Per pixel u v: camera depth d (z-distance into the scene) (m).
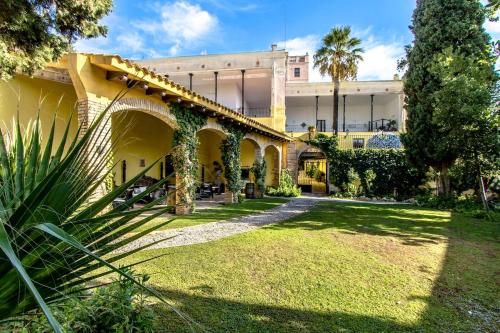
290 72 39.19
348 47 19.42
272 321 2.82
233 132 12.01
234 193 12.19
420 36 13.17
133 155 12.29
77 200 1.44
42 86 7.24
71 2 4.96
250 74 20.17
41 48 4.84
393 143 18.44
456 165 11.65
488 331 2.77
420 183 16.39
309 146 18.66
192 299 3.20
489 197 12.41
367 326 2.79
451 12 12.30
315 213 9.51
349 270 4.20
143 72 6.34
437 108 10.23
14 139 2.10
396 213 9.95
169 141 14.48
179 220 7.70
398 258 4.81
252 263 4.37
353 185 17.30
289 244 5.43
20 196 1.40
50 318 0.72
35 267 1.14
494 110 9.15
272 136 15.89
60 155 1.55
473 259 4.88
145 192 1.50
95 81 6.03
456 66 9.53
